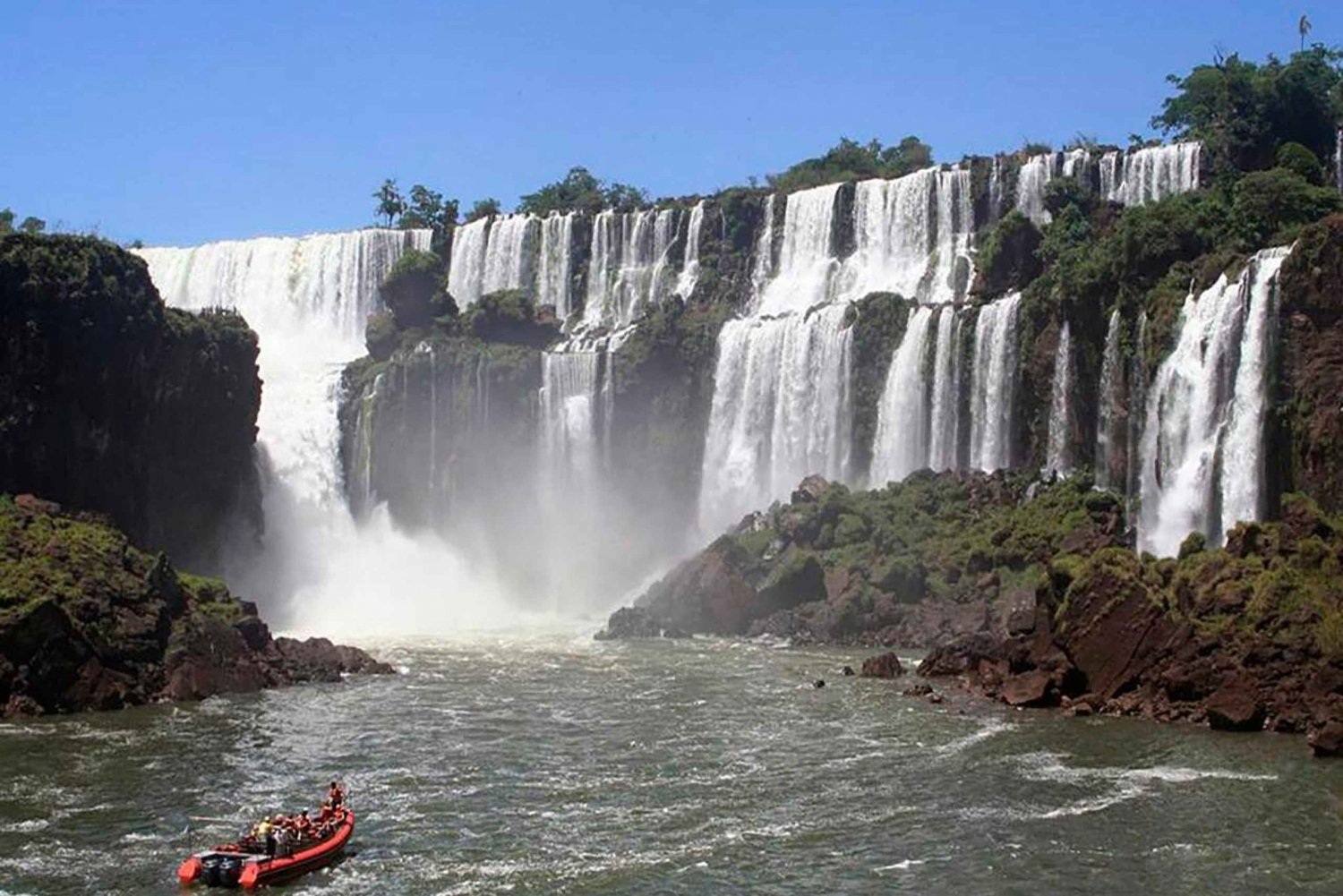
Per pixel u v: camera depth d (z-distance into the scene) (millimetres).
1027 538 102750
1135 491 103875
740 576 107625
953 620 98750
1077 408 111562
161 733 71062
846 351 126188
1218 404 97250
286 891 48312
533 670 90188
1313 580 73000
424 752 67125
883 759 64875
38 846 52781
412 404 135750
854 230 145625
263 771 63531
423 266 148250
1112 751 65500
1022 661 80000
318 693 82562
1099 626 75500
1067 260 116000
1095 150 137125
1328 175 122875
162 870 50250
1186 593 75312
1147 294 106000
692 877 49469
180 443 111562
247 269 162000
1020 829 54188
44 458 98438
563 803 58438
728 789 60344
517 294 147125
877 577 104125
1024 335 116125
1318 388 91000
